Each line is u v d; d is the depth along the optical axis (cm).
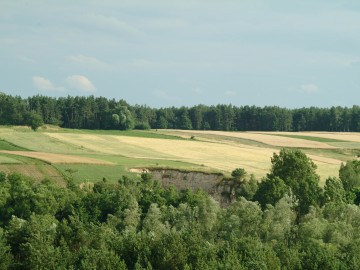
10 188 10719
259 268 5934
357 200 11988
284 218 7956
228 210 8369
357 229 7712
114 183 12306
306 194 10975
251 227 7712
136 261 6488
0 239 6762
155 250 6481
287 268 6234
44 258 6325
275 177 10962
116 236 7162
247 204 8081
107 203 10212
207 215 8219
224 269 5788
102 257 6153
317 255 6219
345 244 7031
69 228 7188
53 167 13700
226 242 6738
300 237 7519
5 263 6481
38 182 12119
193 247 6475
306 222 7925
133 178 12875
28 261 6550
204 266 5828
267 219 7812
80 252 6425
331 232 7344
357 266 6172
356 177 13050
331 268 6103
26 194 10206
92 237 7162
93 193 10669
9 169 13012
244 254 6275
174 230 7100
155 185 12394
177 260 6212
